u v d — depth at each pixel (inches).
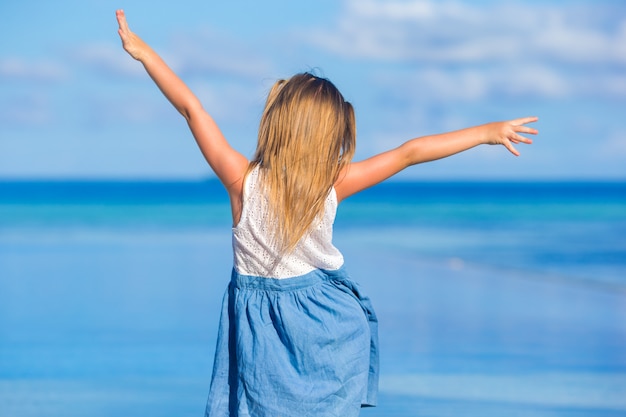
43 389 230.2
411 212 1572.3
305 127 107.7
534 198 2246.6
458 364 264.7
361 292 112.2
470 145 113.7
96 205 1851.6
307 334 106.0
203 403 215.8
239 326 108.2
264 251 108.4
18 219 1275.8
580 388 232.5
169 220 1232.8
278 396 104.4
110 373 248.8
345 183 111.7
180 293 422.3
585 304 401.7
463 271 552.7
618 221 1202.0
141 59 110.5
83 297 410.0
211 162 111.2
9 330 321.4
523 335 315.0
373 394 114.3
